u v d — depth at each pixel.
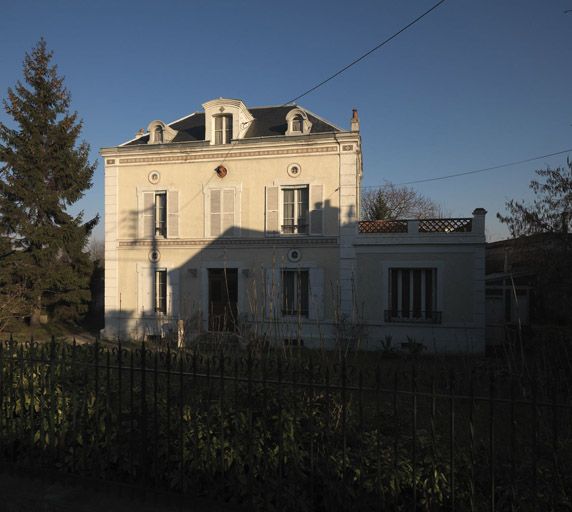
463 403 6.57
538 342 8.34
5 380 4.29
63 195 19.50
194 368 3.66
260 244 16.31
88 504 3.46
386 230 15.48
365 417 4.08
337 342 6.50
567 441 3.69
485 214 14.58
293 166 16.09
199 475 3.46
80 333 19.48
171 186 17.09
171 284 16.98
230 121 16.92
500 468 3.18
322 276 15.70
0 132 18.66
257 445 3.38
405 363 10.60
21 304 14.18
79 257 20.28
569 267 10.87
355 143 15.52
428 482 3.05
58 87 19.64
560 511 2.86
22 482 3.84
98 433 3.76
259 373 4.47
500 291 17.22
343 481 3.13
